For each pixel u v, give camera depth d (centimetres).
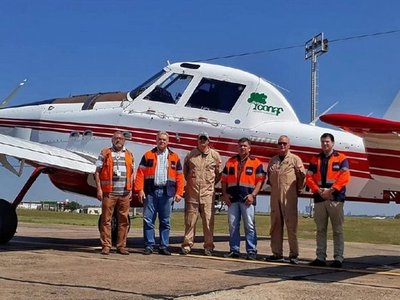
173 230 1532
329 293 490
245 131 865
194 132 882
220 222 1905
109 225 770
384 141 590
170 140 889
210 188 796
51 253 755
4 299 430
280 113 877
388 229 1581
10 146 787
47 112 1007
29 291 466
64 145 972
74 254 752
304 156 832
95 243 955
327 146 691
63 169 837
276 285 526
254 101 877
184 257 760
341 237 695
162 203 790
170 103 906
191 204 796
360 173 816
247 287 509
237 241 782
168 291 482
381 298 471
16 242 936
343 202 691
